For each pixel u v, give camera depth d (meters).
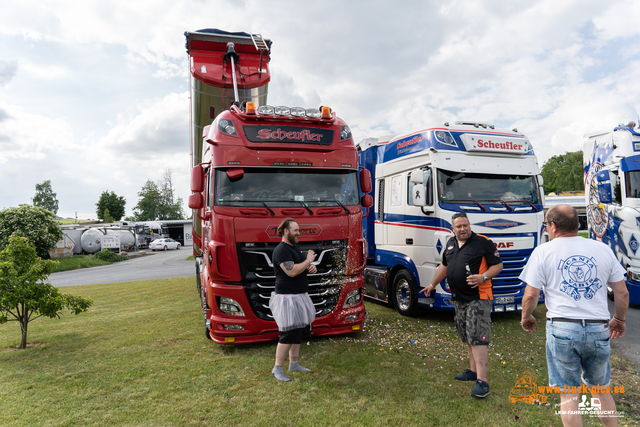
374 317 7.00
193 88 7.96
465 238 3.83
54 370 4.68
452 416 3.34
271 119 5.51
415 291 6.82
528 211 6.50
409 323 6.52
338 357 4.89
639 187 7.49
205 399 3.78
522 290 6.31
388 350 5.13
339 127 5.80
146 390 4.02
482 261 3.73
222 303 5.12
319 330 5.37
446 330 6.06
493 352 4.92
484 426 3.19
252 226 5.04
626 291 2.62
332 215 5.35
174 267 21.61
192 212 7.94
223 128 5.37
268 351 5.14
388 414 3.41
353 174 5.76
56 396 3.93
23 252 5.83
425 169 6.57
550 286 2.72
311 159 5.48
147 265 24.09
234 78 7.49
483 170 6.55
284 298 4.25
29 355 5.33
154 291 11.30
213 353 5.12
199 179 5.59
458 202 6.35
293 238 4.31
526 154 6.86
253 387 4.03
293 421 3.33
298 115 5.62
